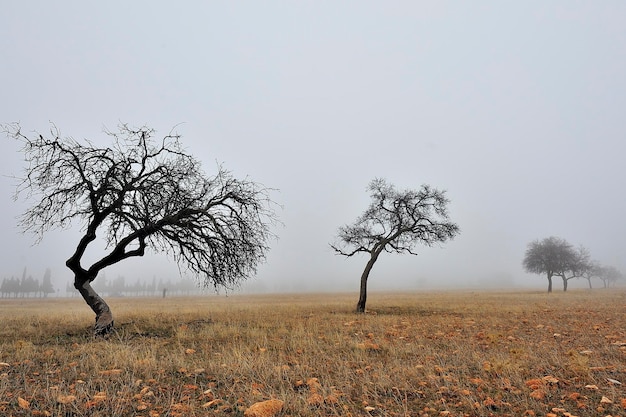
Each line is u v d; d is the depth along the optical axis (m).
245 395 6.22
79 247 13.40
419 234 25.52
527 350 9.66
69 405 5.74
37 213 13.49
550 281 63.03
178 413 5.49
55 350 10.09
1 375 7.29
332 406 5.71
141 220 14.01
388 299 41.97
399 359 8.81
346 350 10.18
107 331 13.23
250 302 40.56
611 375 7.38
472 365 8.30
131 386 6.72
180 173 14.50
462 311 22.62
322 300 43.81
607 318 17.73
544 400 5.98
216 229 14.66
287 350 10.36
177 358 8.84
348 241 25.97
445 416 5.38
